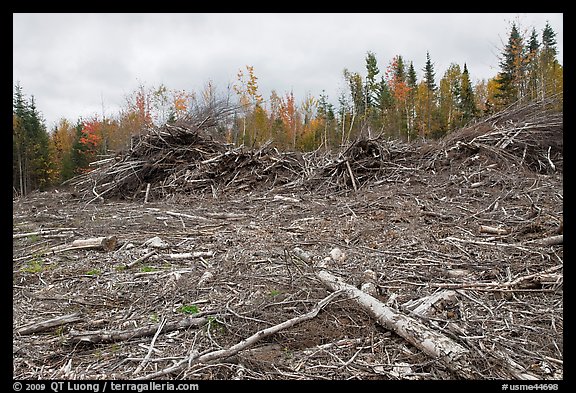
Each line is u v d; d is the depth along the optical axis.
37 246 6.19
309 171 11.27
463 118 28.92
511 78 26.23
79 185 12.93
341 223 6.83
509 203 7.21
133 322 3.66
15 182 26.84
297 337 3.28
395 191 8.64
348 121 35.53
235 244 5.95
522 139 10.21
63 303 4.14
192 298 4.10
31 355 3.19
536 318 3.56
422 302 3.64
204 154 12.08
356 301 3.59
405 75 37.47
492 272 4.52
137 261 5.26
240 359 2.99
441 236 5.89
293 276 4.43
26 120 28.05
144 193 11.22
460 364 2.78
